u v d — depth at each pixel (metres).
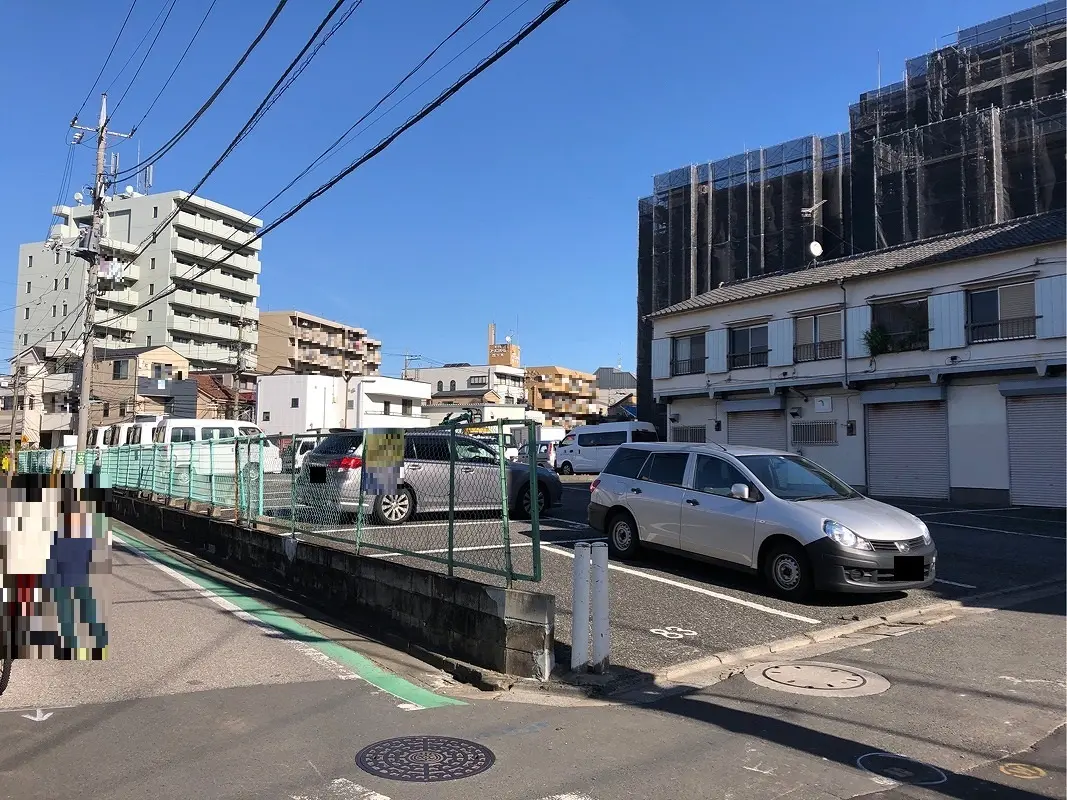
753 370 27.88
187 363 55.94
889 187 38.06
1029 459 20.66
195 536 13.30
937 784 3.96
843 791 3.87
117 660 6.21
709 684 5.67
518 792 3.84
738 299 28.00
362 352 85.19
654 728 4.76
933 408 22.98
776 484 8.76
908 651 6.50
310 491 9.67
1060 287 19.92
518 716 5.02
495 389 87.00
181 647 6.70
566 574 9.06
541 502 14.33
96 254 26.78
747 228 42.41
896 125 41.34
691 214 44.75
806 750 4.39
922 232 35.94
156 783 3.90
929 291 22.75
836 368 25.05
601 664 5.84
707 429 29.83
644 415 46.25
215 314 68.69
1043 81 37.41
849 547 7.64
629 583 8.82
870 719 4.89
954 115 39.56
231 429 22.25
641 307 47.53
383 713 5.07
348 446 10.06
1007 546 12.60
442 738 4.59
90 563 5.70
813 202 40.94
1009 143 34.53
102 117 26.16
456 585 6.55
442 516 7.38
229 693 5.45
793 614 7.63
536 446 6.06
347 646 7.01
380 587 7.67
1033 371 20.58
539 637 5.80
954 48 40.66
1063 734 4.66
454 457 7.01
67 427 52.12
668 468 9.86
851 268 25.98
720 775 4.05
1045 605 8.35
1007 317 21.20
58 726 4.72
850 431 25.05
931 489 22.88
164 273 63.09
